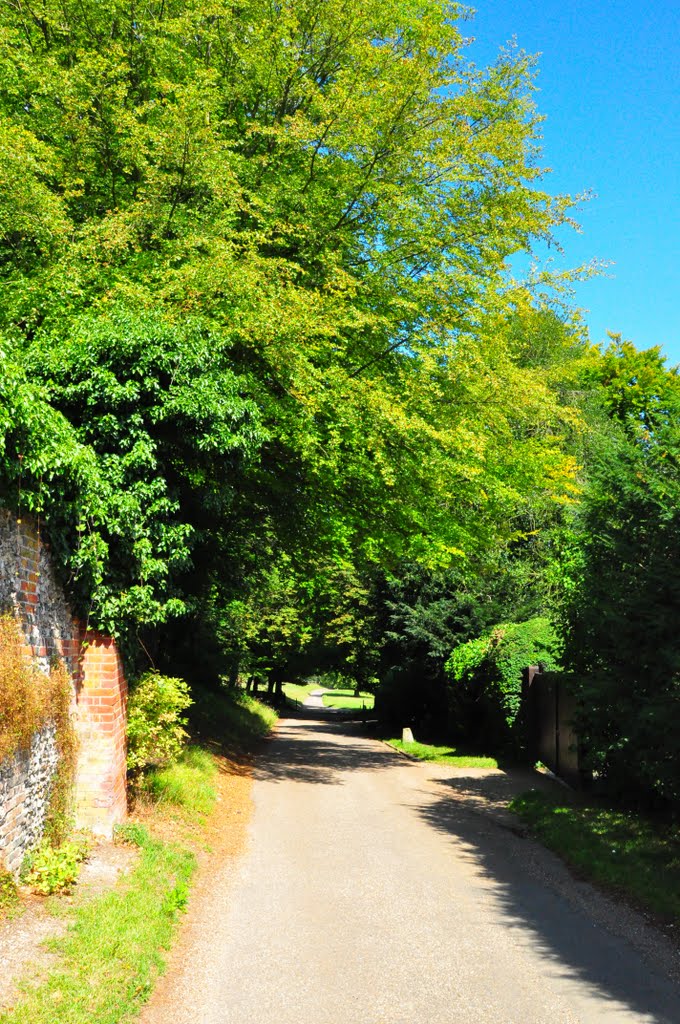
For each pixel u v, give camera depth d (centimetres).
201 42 1467
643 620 961
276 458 1519
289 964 582
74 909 604
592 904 742
